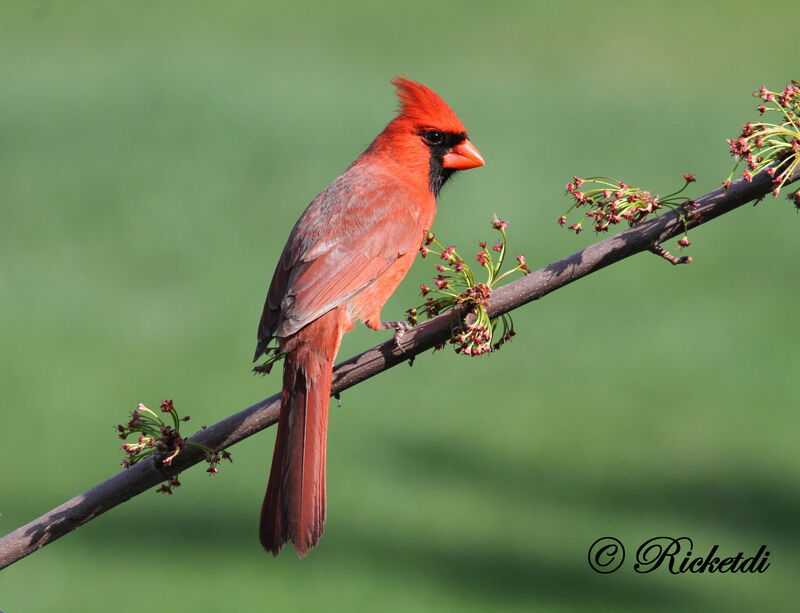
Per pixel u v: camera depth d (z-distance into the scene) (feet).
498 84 64.85
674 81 64.75
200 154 53.26
